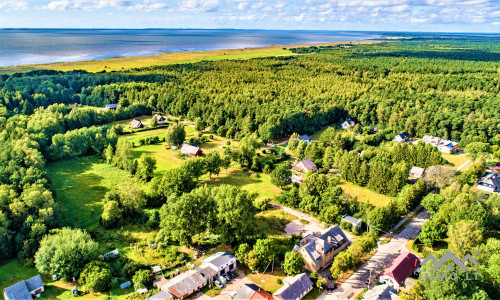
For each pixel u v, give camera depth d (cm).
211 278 7531
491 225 9294
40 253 7612
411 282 7244
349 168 12888
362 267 8162
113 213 9562
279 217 10381
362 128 19738
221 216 8756
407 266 7731
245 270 8094
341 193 10606
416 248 8725
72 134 15038
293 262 7662
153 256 8450
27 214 8894
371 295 6938
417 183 11038
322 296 7219
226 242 8700
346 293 7300
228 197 8831
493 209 9738
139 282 7300
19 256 8069
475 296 6359
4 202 9094
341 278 7800
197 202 9012
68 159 14888
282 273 7994
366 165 12512
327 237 8550
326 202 10231
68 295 7112
